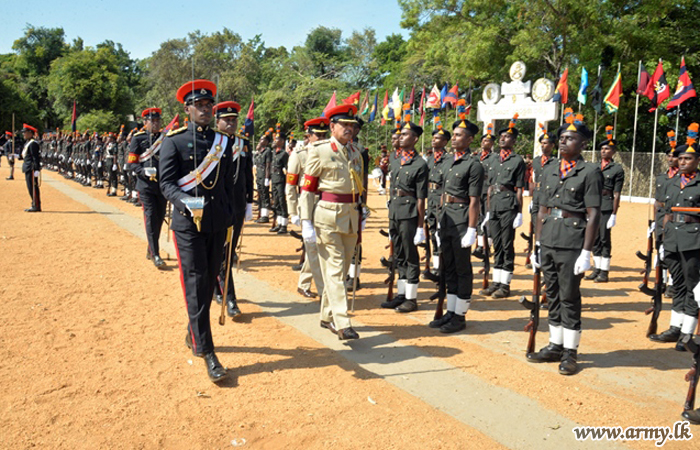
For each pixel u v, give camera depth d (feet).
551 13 82.12
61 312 20.02
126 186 58.44
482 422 12.93
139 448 11.47
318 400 13.76
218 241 15.98
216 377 14.44
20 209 48.37
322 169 17.47
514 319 21.22
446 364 16.33
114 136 64.90
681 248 18.04
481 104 79.10
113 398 13.57
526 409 13.61
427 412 13.29
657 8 78.69
